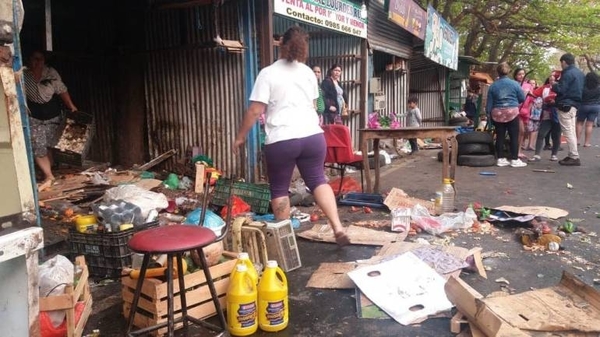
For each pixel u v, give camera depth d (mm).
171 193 6004
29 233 1874
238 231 3469
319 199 3922
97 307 3174
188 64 6852
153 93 7230
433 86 17109
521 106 9867
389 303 2986
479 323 2502
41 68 5918
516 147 8609
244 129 3818
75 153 6199
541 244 4125
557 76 9492
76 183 6086
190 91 6922
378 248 4156
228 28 6426
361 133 6094
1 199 1830
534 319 2527
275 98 3760
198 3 6328
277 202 3887
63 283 2686
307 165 3893
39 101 5934
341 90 8383
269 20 6223
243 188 5422
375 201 5730
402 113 13070
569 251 4031
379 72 11977
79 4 7312
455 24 22219
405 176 7887
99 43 7527
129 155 7359
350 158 5762
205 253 2975
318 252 4129
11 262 1854
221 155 6820
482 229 4617
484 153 8977
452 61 15773
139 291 2535
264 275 2814
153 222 3846
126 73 7152
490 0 21172
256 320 2787
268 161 3859
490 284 3359
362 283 3174
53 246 4117
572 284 2877
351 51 9297
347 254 4047
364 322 2867
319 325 2852
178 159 7148
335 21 7676
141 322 2855
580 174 7660
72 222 4641
